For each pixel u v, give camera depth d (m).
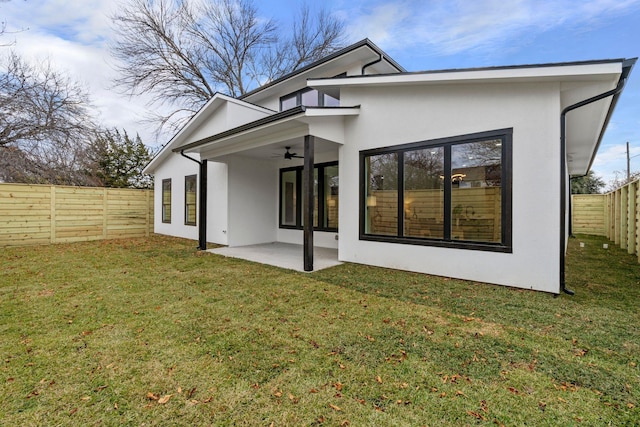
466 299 3.86
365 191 6.00
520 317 3.27
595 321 3.15
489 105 4.57
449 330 2.95
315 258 6.79
